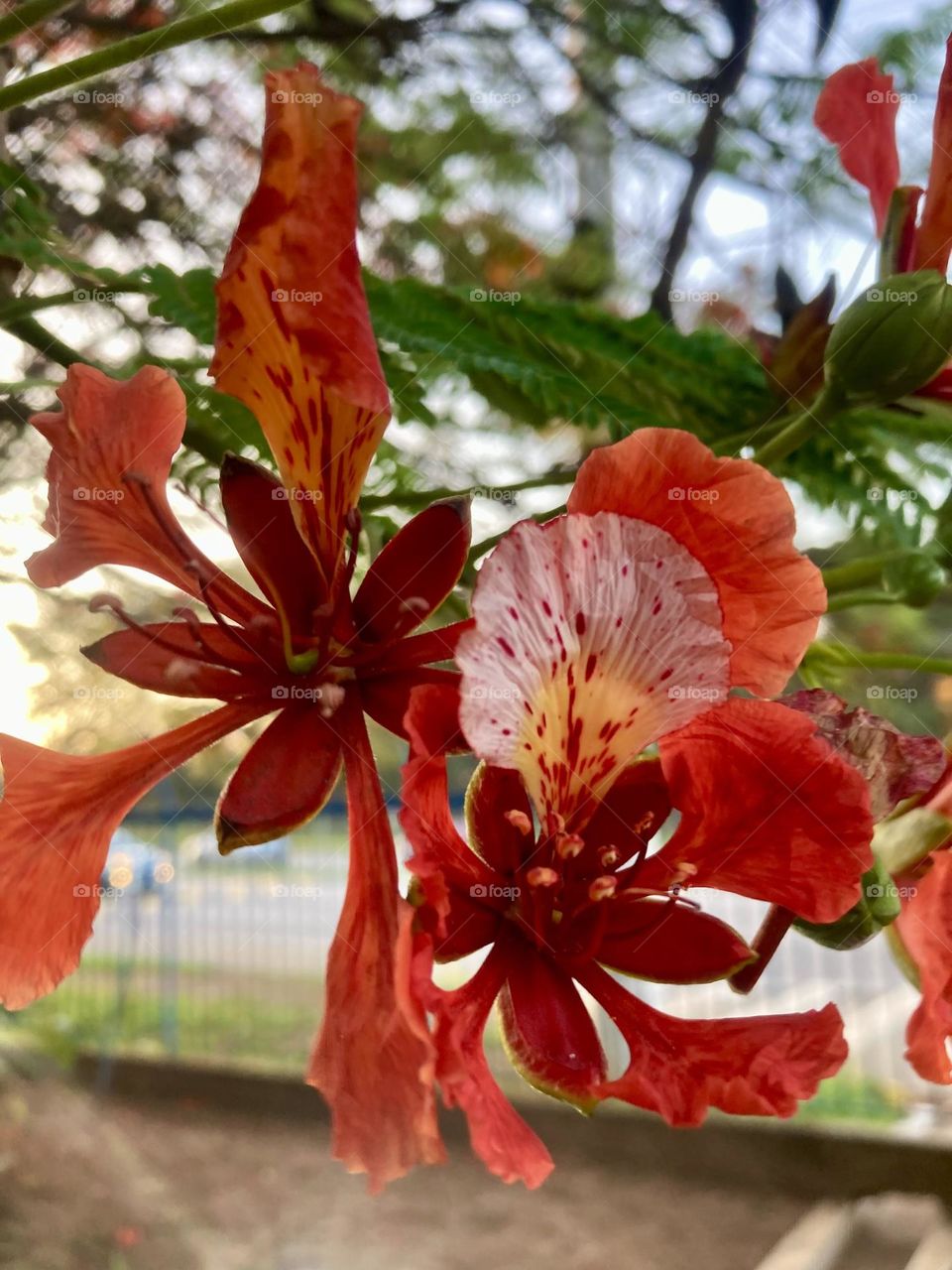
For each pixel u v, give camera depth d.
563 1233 0.83
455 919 0.13
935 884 0.14
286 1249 0.77
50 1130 0.79
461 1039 0.12
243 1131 0.93
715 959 0.14
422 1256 0.79
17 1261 0.70
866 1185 0.88
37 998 0.14
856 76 0.21
